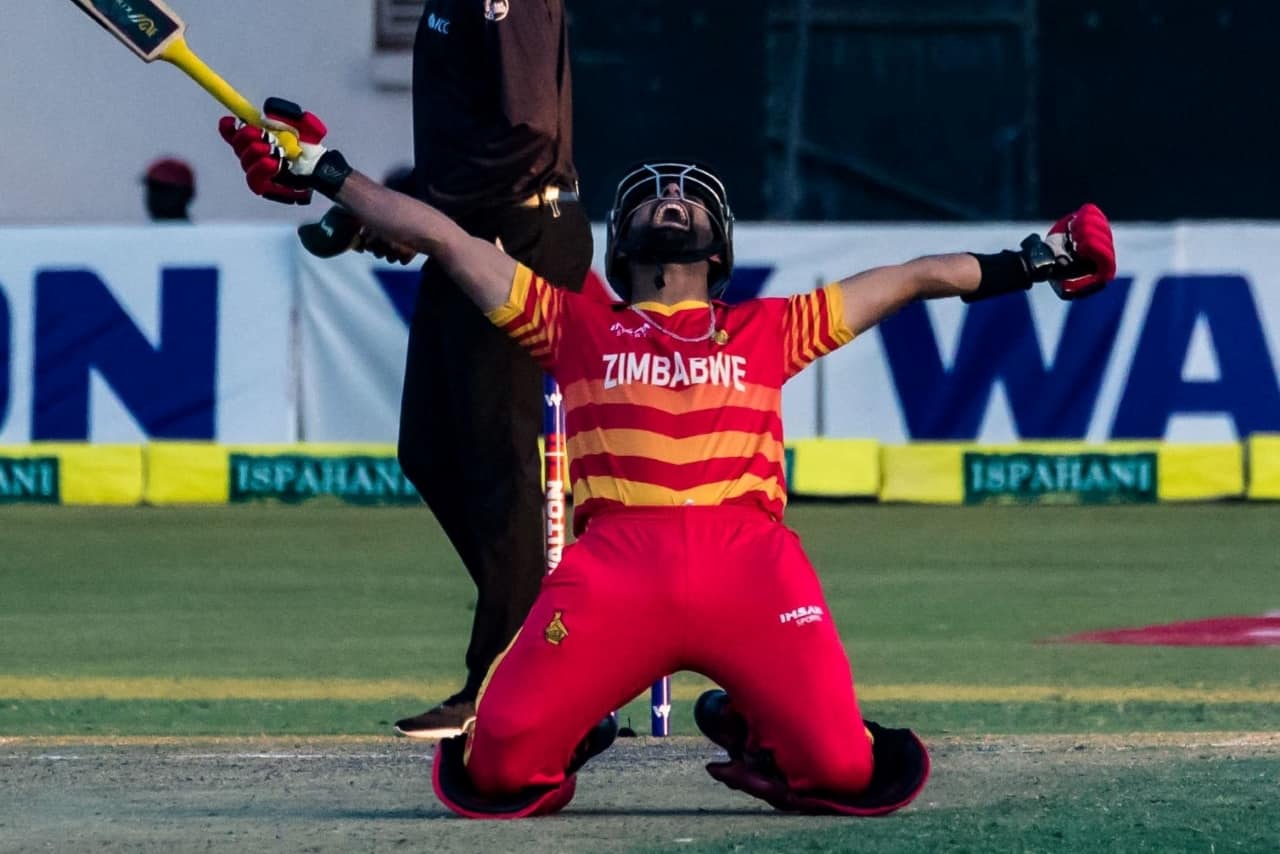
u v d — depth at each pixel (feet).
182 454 169.58
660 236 50.85
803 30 220.02
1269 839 49.65
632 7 219.61
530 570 69.82
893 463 168.96
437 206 69.00
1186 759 62.28
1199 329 165.89
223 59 222.28
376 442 169.48
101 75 222.07
